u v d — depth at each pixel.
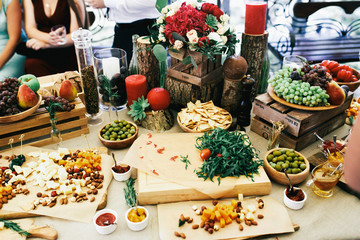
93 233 1.20
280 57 3.07
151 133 1.70
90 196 1.33
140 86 1.81
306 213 1.29
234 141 1.46
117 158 1.56
